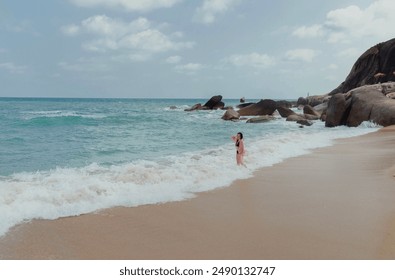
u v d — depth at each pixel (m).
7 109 57.50
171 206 7.07
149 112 52.94
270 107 40.69
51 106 78.31
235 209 6.89
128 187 8.34
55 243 5.30
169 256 4.92
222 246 5.21
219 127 28.08
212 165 11.29
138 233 5.69
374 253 4.91
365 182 8.88
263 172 10.32
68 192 7.69
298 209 6.84
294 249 5.09
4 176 9.82
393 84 36.19
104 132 23.64
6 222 6.02
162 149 15.91
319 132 22.98
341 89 58.41
